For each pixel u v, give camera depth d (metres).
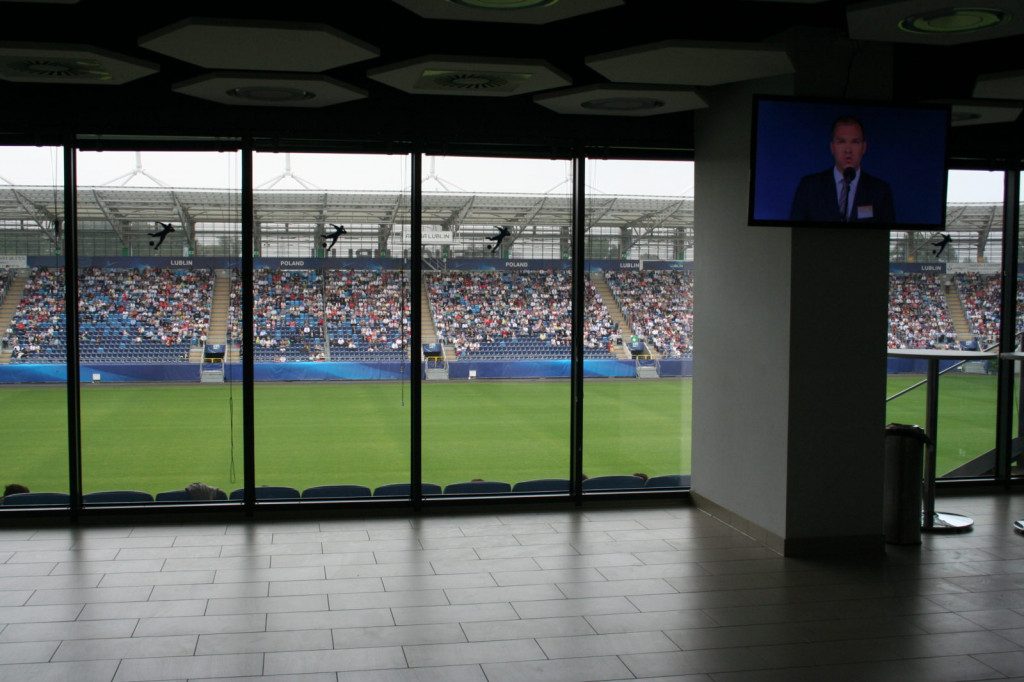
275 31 4.45
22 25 4.96
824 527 5.81
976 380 8.67
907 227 5.62
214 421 12.27
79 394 6.47
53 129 6.25
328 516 6.74
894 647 4.22
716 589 5.08
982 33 4.61
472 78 5.57
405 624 4.46
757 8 4.99
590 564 5.56
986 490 7.80
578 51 5.59
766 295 5.96
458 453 12.12
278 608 4.68
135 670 3.85
